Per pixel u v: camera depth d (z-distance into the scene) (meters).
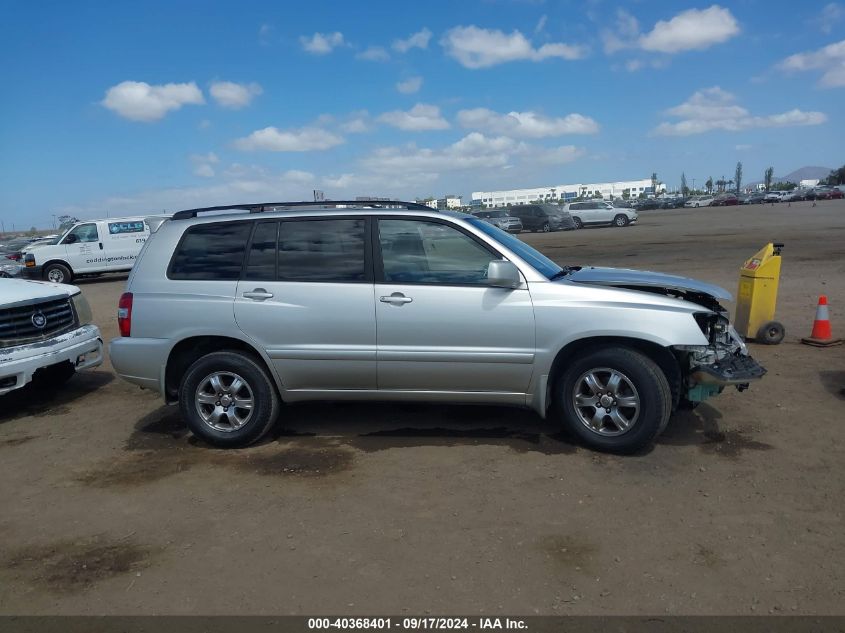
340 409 6.21
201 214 5.66
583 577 3.42
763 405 5.94
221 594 3.36
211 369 5.29
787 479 4.47
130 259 21.11
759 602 3.18
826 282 13.17
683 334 4.76
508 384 5.04
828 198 75.06
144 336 5.36
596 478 4.57
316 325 5.12
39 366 6.32
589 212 41.56
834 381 6.58
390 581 3.43
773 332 8.18
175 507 4.36
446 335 5.00
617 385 4.88
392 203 5.54
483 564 3.56
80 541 3.96
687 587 3.31
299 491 4.52
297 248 5.26
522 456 4.98
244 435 5.29
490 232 5.27
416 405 6.27
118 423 6.15
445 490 4.45
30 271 20.08
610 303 4.85
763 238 24.41
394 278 5.10
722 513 4.04
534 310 4.90
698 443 5.14
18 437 5.87
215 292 5.26
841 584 3.30
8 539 4.01
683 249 21.84
